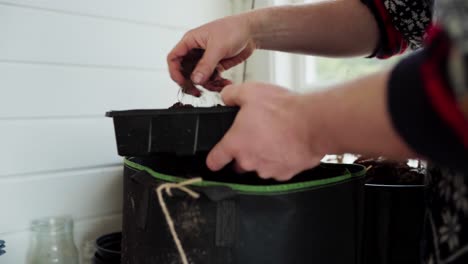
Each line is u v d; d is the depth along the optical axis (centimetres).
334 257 73
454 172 60
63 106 109
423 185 85
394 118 52
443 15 47
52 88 107
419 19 88
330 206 72
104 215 117
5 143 102
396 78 53
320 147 64
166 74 128
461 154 49
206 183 69
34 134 105
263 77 142
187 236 70
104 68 116
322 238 71
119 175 119
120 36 118
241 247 68
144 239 75
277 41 97
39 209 107
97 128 115
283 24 96
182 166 82
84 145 113
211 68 92
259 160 67
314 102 62
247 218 68
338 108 59
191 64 97
